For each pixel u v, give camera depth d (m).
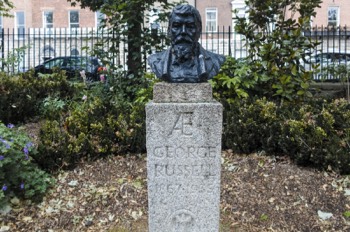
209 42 14.37
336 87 8.70
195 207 3.17
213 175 3.13
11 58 8.80
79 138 5.07
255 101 5.75
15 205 4.19
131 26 7.09
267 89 6.60
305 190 4.29
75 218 4.01
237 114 5.47
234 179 4.59
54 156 4.87
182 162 3.11
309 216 3.94
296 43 6.61
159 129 3.07
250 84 6.39
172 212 3.18
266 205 4.11
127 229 3.83
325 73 9.19
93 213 4.11
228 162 4.98
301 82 6.32
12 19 24.00
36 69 10.51
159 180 3.14
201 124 3.06
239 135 5.19
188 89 3.11
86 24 24.23
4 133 4.41
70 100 7.18
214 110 3.04
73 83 7.75
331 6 22.75
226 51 13.49
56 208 4.18
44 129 5.32
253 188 4.39
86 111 5.80
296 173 4.60
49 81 7.48
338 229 3.75
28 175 4.36
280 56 6.62
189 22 3.19
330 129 4.94
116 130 5.36
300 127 4.88
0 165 4.03
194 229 3.20
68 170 4.92
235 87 6.25
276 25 7.10
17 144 4.47
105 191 4.44
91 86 7.86
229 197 4.25
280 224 3.84
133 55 7.28
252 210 4.04
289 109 5.64
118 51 7.46
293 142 4.79
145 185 4.54
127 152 5.30
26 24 24.11
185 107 3.04
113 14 7.09
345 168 4.51
